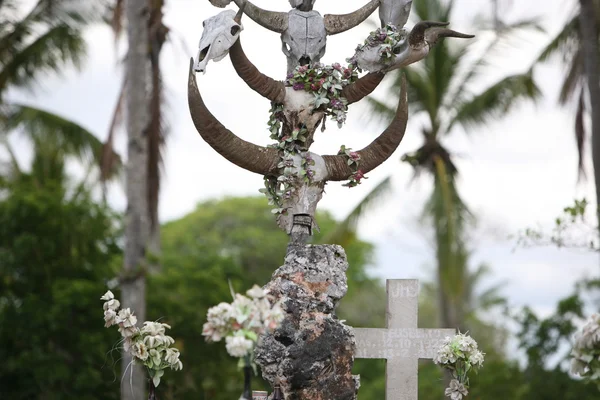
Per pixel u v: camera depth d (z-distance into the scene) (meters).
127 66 17.58
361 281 40.41
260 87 7.54
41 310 19.42
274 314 6.21
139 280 16.75
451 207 22.75
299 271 7.36
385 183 23.36
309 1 7.82
